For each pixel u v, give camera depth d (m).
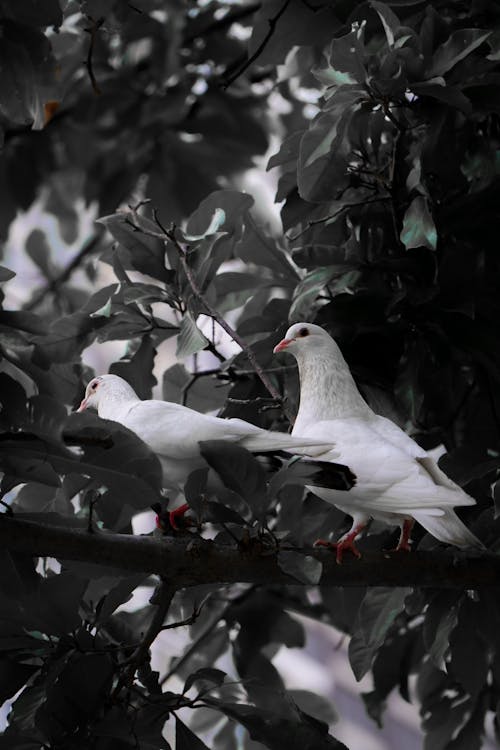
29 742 6.66
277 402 8.12
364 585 7.05
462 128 8.33
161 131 13.85
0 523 6.35
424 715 10.12
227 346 11.07
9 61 8.52
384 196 8.84
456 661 8.05
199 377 9.24
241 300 9.38
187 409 7.12
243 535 6.71
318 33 10.03
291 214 9.32
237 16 13.61
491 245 8.75
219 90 13.66
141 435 6.95
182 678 10.66
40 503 8.24
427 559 7.02
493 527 7.72
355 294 8.45
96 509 7.59
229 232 8.77
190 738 6.91
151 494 6.36
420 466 6.88
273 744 6.87
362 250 9.09
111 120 14.02
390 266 8.55
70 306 13.24
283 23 9.98
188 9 13.59
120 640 7.47
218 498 7.00
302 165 8.09
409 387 8.30
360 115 8.45
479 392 9.00
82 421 6.12
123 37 12.75
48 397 6.21
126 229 8.48
